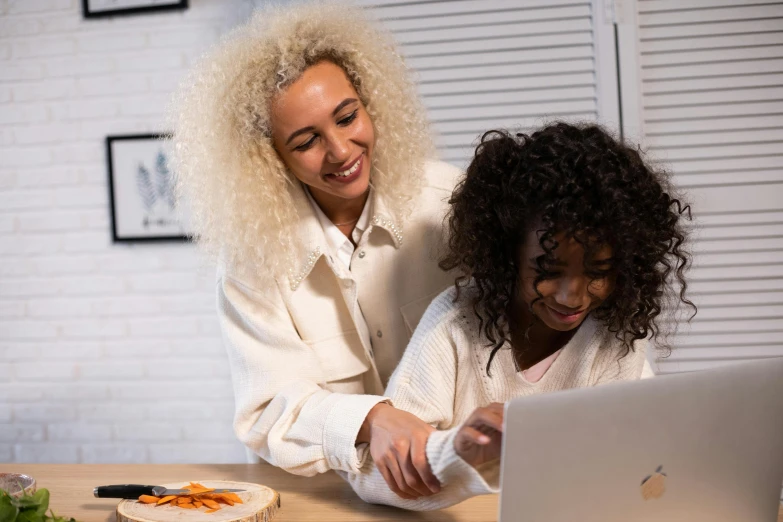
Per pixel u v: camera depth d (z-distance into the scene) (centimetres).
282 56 118
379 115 130
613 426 76
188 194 134
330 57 125
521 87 230
